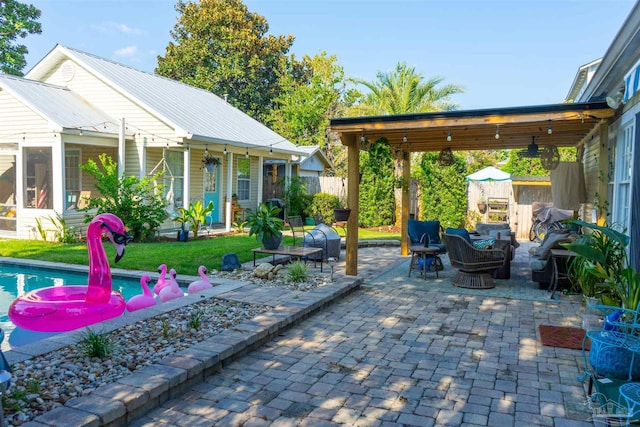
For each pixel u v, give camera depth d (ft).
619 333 11.79
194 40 98.63
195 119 44.86
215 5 99.55
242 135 48.78
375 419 10.39
